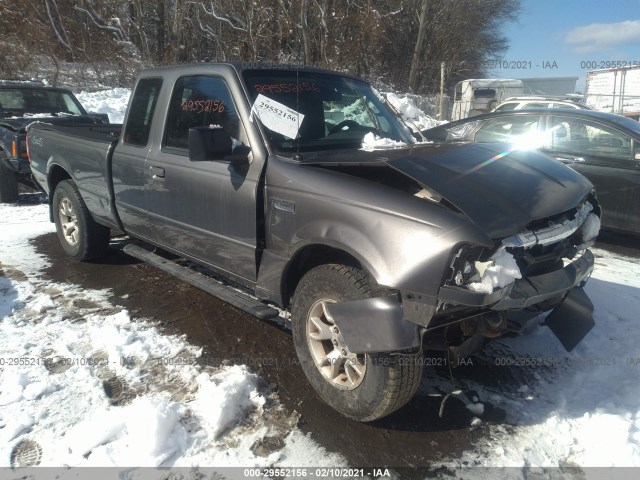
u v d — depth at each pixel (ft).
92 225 17.21
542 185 9.94
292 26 73.05
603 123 21.11
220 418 9.50
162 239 13.88
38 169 19.17
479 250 8.34
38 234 21.48
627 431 9.49
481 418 10.04
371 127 13.23
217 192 11.59
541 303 10.29
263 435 9.41
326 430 9.59
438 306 8.26
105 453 8.80
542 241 9.11
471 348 9.45
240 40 75.77
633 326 13.62
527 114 23.54
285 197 10.27
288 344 12.66
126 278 16.61
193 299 15.07
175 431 9.30
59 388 10.59
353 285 9.13
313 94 12.65
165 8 81.35
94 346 12.28
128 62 74.23
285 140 11.28
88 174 16.14
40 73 66.39
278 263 10.61
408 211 8.66
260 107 11.27
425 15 95.50
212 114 12.17
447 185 8.93
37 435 9.27
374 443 9.29
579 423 9.89
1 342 12.34
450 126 26.53
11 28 67.46
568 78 93.30
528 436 9.54
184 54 81.05
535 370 11.66
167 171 12.92
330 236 9.39
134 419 9.29
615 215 20.70
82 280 16.39
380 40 83.15
